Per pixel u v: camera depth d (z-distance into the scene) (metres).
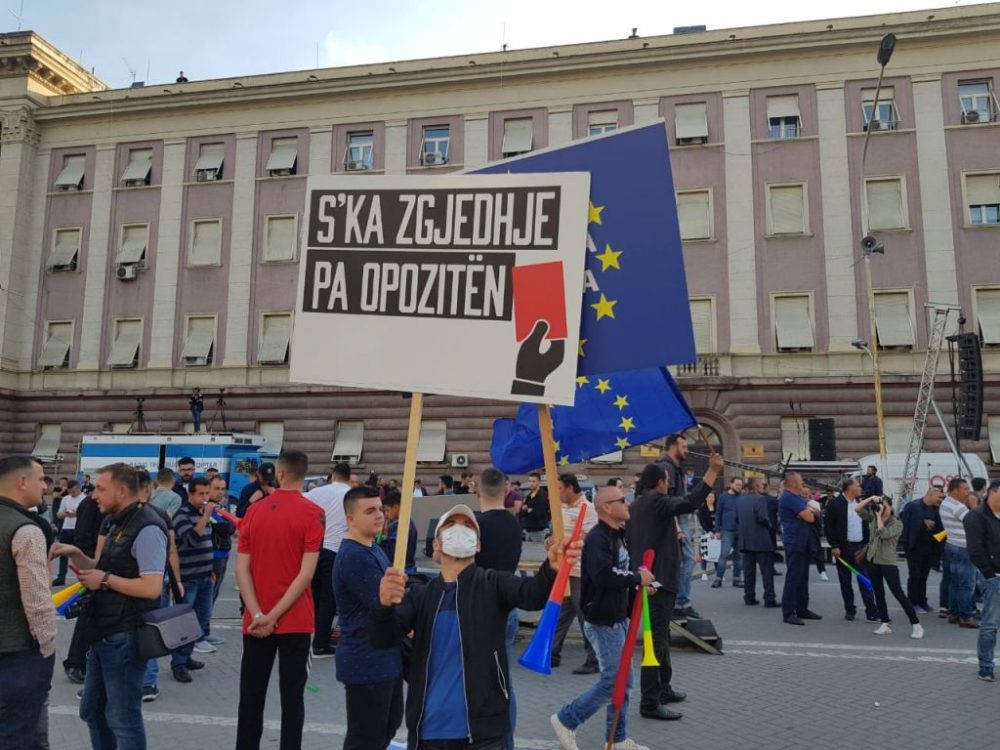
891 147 25.58
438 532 3.55
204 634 8.23
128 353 29.84
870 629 9.67
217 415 28.81
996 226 24.61
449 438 27.08
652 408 7.66
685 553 9.53
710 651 8.19
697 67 26.94
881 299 25.06
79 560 4.57
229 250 29.81
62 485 19.09
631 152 4.05
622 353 3.92
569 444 7.84
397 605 3.48
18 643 3.79
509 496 13.70
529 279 3.61
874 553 9.32
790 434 25.00
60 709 6.26
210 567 8.22
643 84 27.22
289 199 29.61
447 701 3.30
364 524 4.20
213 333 29.50
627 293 3.96
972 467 21.31
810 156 25.95
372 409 27.89
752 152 26.27
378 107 29.22
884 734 5.62
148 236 30.59
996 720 5.92
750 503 11.80
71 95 31.56
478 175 3.76
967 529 7.14
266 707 6.40
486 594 3.43
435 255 3.75
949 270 24.70
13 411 30.39
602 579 4.96
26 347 30.73
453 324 3.67
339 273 3.86
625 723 5.24
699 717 6.02
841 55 26.12
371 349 3.74
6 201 31.16
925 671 7.44
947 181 25.11
